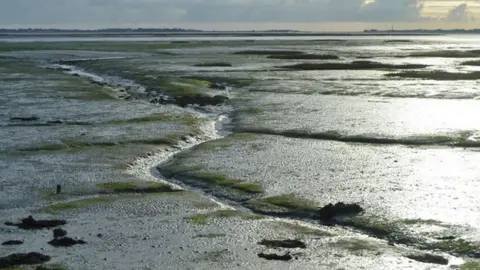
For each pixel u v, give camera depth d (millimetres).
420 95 68562
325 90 74062
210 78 88812
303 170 35250
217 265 21219
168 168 36594
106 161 38094
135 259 21844
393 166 36062
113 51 167375
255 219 26766
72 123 51281
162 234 24641
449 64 113812
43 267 21000
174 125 50188
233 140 44625
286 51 169875
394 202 28609
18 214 27547
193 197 30547
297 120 52188
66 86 79750
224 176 34125
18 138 44594
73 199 30203
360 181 32656
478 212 26766
